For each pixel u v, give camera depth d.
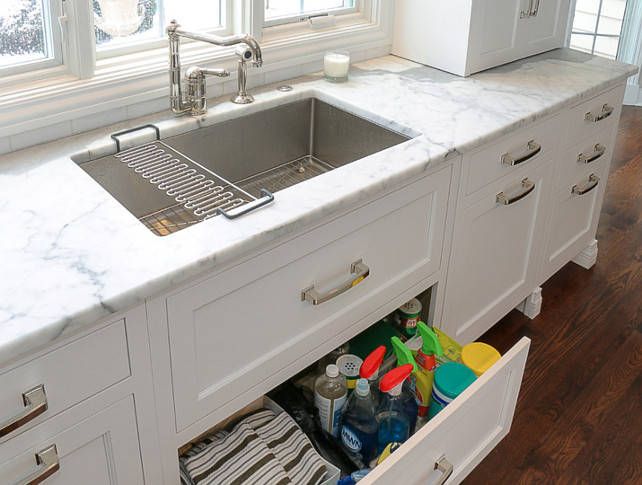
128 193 1.75
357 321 1.79
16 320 1.13
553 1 2.54
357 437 1.69
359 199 1.57
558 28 2.64
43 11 1.66
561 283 2.89
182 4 1.97
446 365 1.76
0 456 1.17
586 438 2.15
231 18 2.08
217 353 1.46
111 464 1.36
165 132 1.79
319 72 2.29
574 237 2.77
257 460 1.52
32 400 1.16
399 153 1.74
